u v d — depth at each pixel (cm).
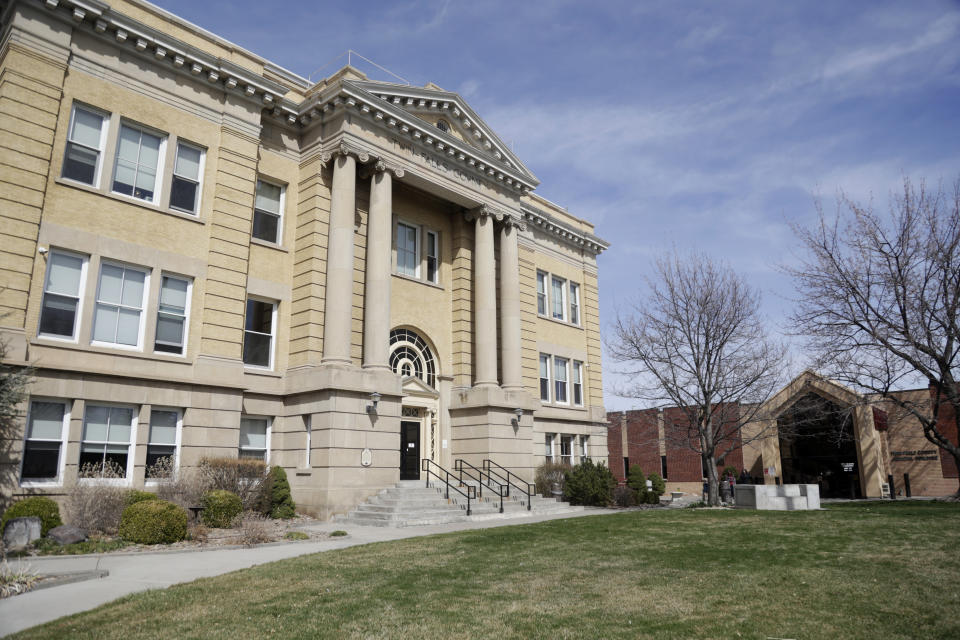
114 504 1548
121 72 1900
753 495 2345
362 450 2078
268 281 2214
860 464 3662
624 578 1041
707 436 2681
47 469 1623
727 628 761
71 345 1694
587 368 3553
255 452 2136
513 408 2688
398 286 2603
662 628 763
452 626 773
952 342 2405
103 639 724
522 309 3159
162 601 882
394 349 2577
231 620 797
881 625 770
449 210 2880
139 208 1884
